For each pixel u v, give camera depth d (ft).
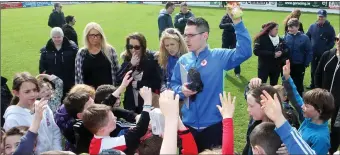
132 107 17.99
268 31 24.36
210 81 12.34
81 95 12.70
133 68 17.70
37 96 13.42
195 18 12.39
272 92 10.82
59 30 21.47
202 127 12.67
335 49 18.61
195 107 12.60
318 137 10.89
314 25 29.17
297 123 13.14
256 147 9.07
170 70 17.48
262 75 25.16
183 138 10.30
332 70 18.48
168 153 8.06
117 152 8.63
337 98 18.04
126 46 18.24
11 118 12.74
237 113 24.12
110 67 19.48
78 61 19.26
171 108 8.54
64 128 12.94
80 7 101.09
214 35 56.29
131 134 10.62
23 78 13.17
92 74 19.29
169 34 17.06
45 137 12.87
